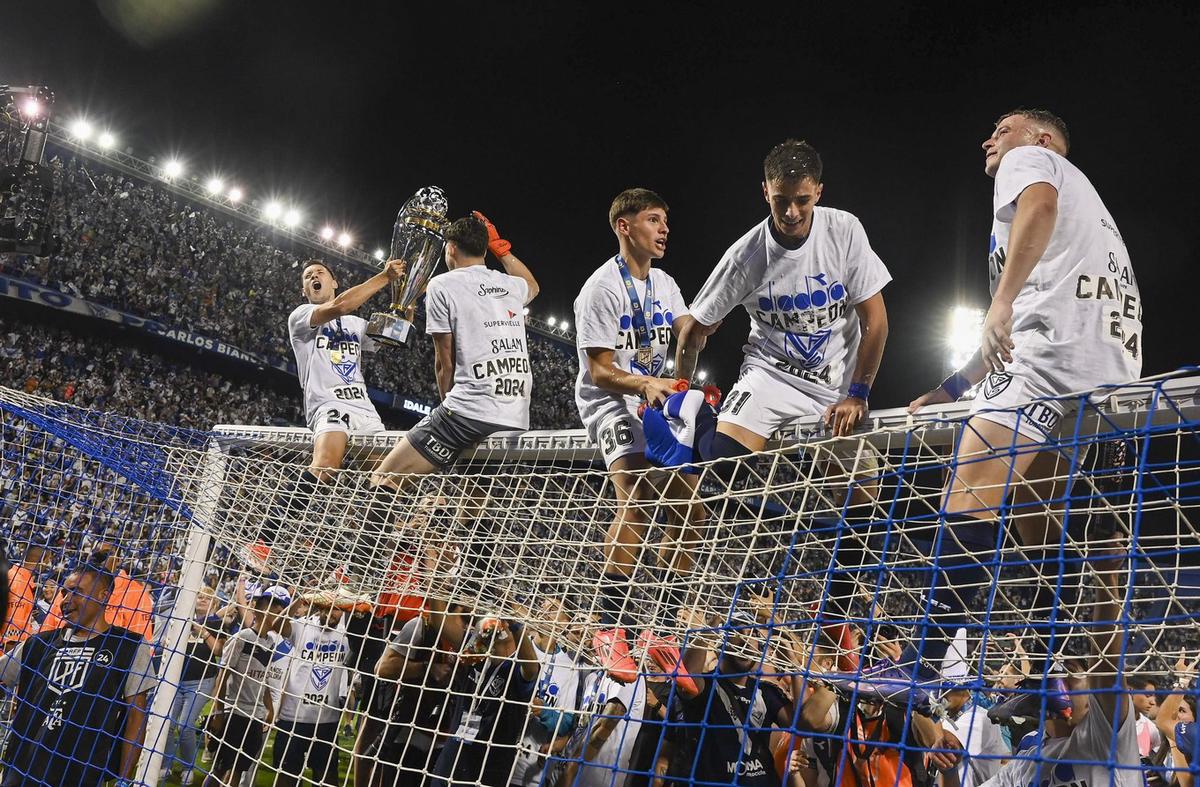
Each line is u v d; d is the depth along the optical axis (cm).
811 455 243
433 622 365
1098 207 219
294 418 2167
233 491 373
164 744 372
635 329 311
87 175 1839
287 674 369
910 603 226
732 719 327
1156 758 383
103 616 407
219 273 2019
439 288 360
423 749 391
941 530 178
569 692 371
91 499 446
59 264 1731
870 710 334
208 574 405
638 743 333
